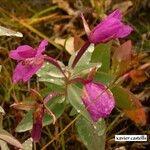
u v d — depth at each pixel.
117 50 0.25
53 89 0.22
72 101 0.20
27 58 0.18
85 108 0.19
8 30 0.21
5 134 0.19
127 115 0.24
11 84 0.26
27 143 0.20
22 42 0.30
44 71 0.21
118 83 0.24
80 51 0.20
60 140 0.25
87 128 0.21
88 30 0.20
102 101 0.18
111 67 0.26
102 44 0.23
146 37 0.30
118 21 0.19
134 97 0.23
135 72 0.26
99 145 0.21
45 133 0.25
